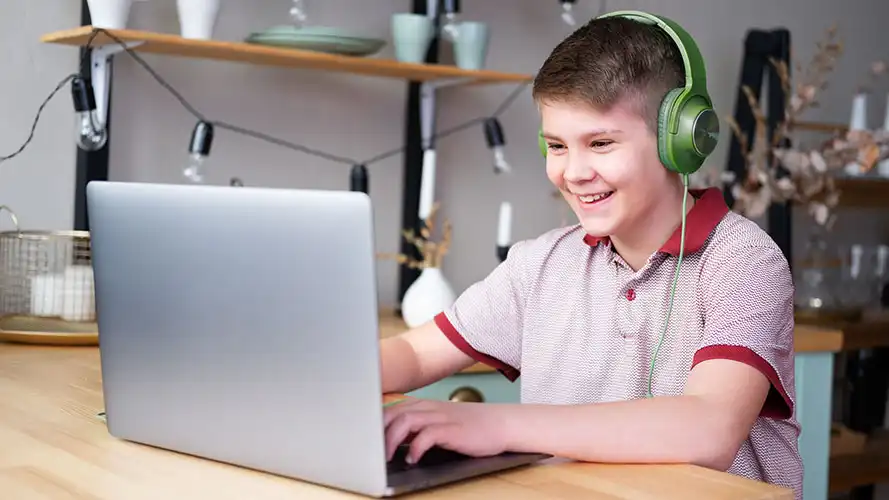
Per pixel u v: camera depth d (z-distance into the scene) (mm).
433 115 2512
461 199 2648
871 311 2908
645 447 990
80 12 2127
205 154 2041
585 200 1188
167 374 998
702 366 1118
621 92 1132
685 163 1170
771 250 1217
